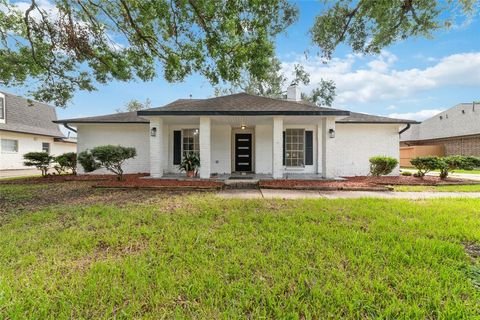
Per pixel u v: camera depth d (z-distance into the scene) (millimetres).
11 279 2320
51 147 20031
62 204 5637
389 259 2691
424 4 6031
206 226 3895
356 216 4484
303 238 3326
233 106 9781
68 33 7219
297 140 11719
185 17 6328
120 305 1968
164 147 11805
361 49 7555
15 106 18078
